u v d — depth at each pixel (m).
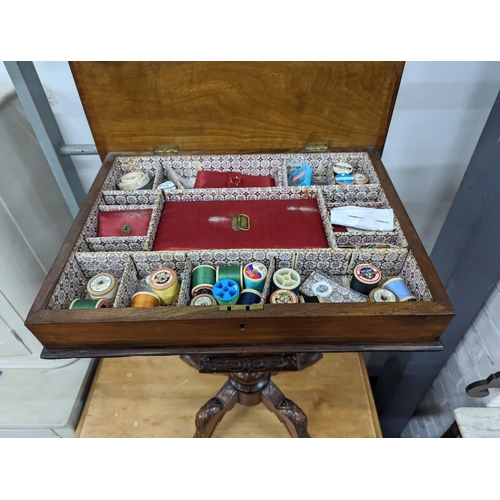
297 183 1.36
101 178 1.29
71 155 1.73
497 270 1.29
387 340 0.93
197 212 1.27
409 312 0.86
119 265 1.11
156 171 1.38
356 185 1.28
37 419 1.64
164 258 1.11
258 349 0.93
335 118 1.31
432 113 1.71
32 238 1.53
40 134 1.51
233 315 0.86
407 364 1.68
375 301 0.94
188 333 0.90
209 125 1.32
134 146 1.37
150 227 1.16
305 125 1.33
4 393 1.72
